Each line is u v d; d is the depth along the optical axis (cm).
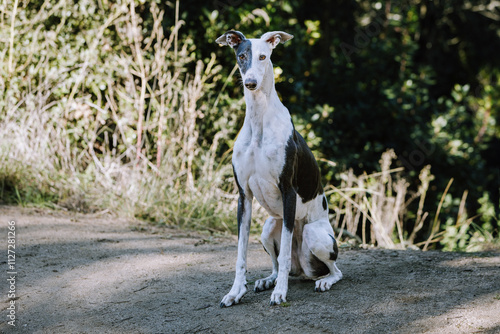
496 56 1491
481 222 980
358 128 984
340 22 1213
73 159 695
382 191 706
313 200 396
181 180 692
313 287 396
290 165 364
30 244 489
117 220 609
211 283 412
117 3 738
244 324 338
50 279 416
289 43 864
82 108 706
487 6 1342
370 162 957
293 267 407
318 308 352
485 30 1487
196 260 467
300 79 906
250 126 367
